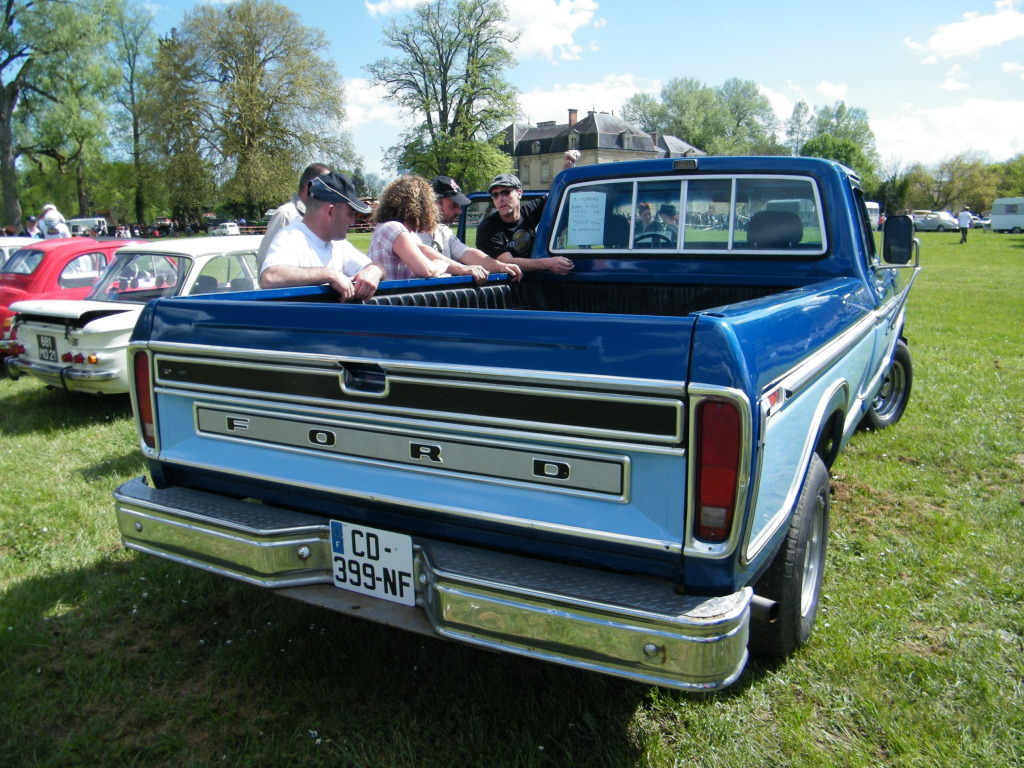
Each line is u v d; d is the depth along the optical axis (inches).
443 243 203.2
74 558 143.1
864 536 145.7
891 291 176.9
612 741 90.3
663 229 159.5
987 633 112.0
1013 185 3002.0
